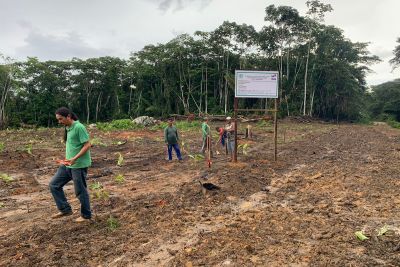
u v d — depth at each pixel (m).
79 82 58.69
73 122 6.13
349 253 4.76
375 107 68.56
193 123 35.03
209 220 6.30
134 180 10.20
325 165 11.86
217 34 52.53
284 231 5.61
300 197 7.80
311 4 50.78
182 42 54.72
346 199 7.48
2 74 49.91
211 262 4.58
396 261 4.47
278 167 11.61
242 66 53.16
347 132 29.98
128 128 31.97
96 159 14.02
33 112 54.97
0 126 48.84
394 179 9.29
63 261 4.72
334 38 52.47
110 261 4.73
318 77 52.03
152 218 6.44
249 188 8.68
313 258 4.62
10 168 12.02
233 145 13.75
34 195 8.58
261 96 12.28
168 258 4.80
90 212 6.34
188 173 11.09
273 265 4.46
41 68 56.25
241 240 5.25
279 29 51.44
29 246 5.25
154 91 56.41
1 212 7.15
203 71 54.25
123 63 59.59
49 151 16.03
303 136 24.75
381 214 6.41
